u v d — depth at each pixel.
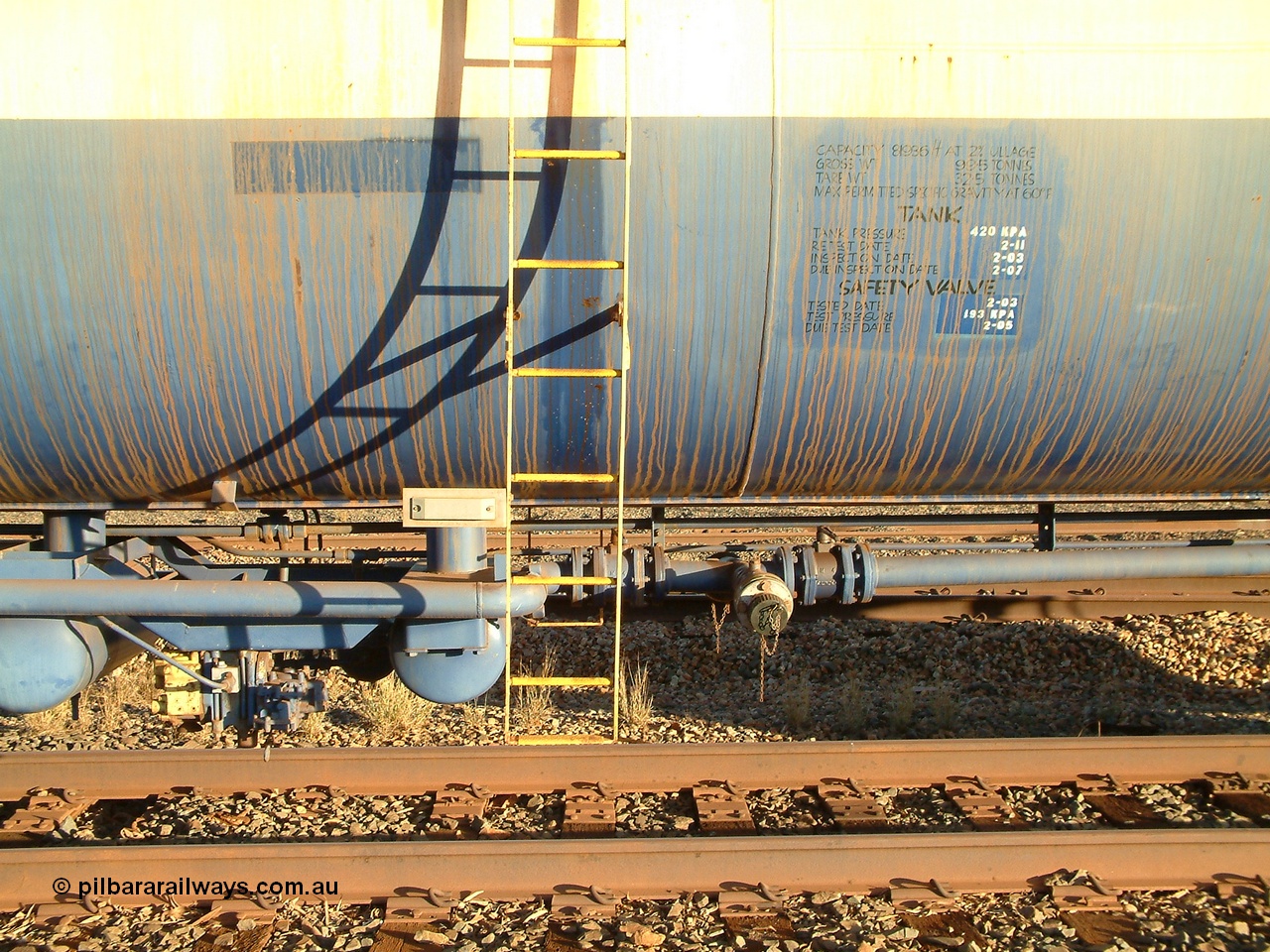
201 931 4.16
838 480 5.79
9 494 5.61
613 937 4.11
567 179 4.88
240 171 4.82
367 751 5.34
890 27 4.92
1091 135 4.94
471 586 5.18
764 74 4.88
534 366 5.14
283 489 5.67
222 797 5.26
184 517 11.41
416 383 5.16
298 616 5.18
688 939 4.09
